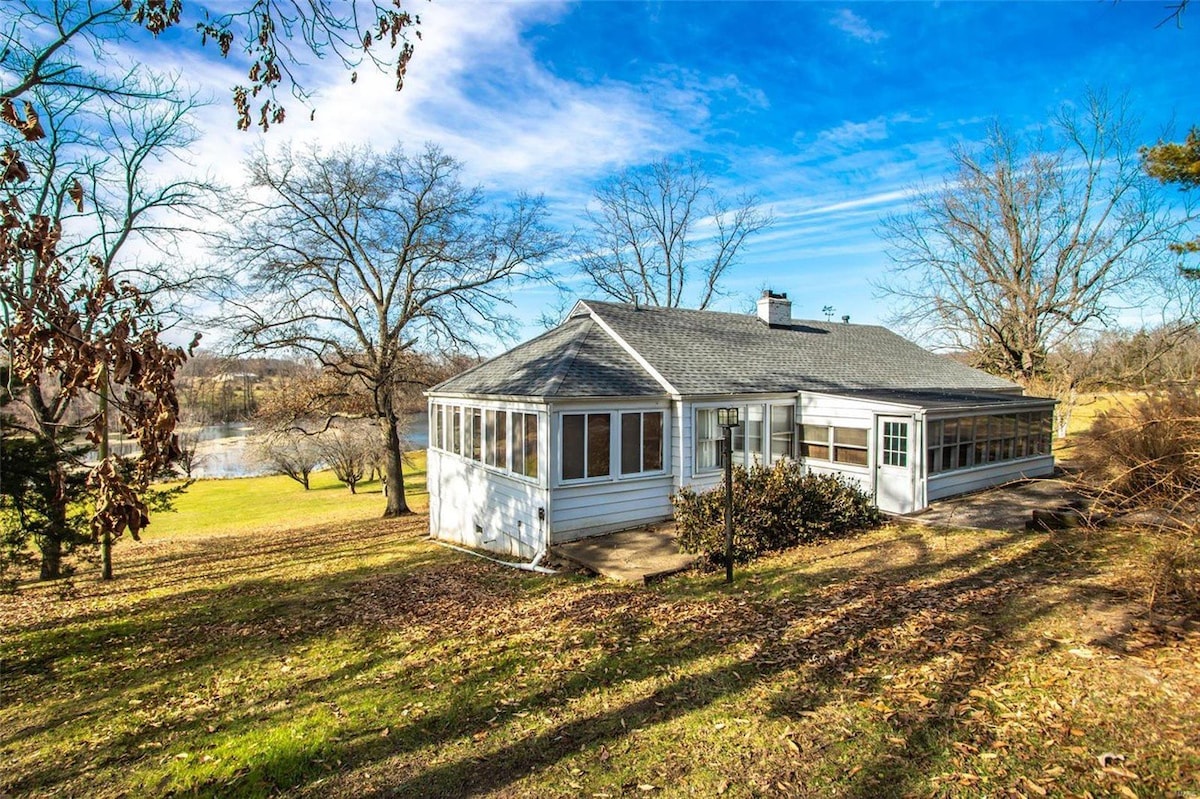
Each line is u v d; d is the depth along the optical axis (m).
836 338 20.45
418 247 21.81
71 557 17.48
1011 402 15.45
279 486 37.31
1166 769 3.84
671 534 12.15
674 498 11.41
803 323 20.70
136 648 8.26
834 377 16.72
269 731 5.25
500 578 10.86
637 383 13.26
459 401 16.23
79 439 13.42
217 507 30.42
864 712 4.83
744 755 4.39
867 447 13.76
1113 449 8.93
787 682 5.46
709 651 6.33
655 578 9.49
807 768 4.18
